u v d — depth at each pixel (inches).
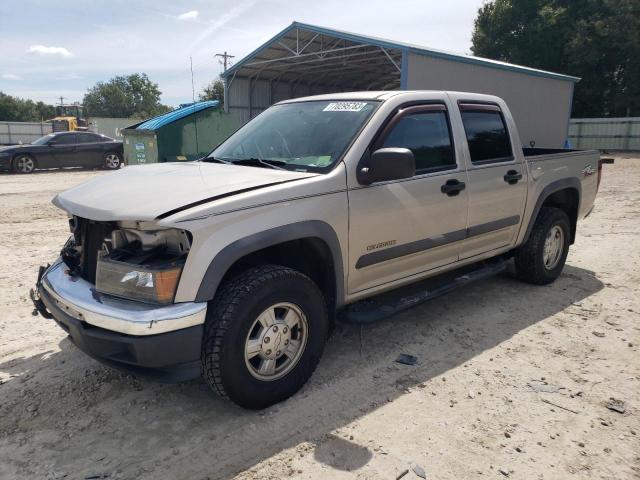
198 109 536.7
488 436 117.3
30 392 134.8
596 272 241.8
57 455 110.8
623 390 136.9
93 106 4347.9
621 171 741.9
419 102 161.2
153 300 109.8
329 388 137.3
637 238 308.3
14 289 211.0
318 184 130.3
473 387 138.1
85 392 135.0
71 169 821.2
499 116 191.6
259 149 158.1
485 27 1539.1
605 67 1395.2
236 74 962.7
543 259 213.5
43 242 295.1
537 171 201.3
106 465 107.7
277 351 125.6
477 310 192.5
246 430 119.3
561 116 888.3
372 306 156.9
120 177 138.1
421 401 131.3
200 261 110.8
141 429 119.9
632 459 109.9
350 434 117.7
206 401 131.5
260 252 134.3
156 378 113.3
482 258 187.2
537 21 1417.3
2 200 459.2
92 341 114.2
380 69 981.8
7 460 109.0
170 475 104.9
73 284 125.4
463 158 171.0
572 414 126.0
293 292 125.3
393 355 156.7
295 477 104.0
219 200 115.3
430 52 623.8
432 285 188.5
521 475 104.8
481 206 177.0
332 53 842.8
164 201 113.8
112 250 119.0
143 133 532.7
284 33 770.2
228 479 103.7
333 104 161.8
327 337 139.3
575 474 105.3
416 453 111.3
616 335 171.2
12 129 1625.2
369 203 140.8
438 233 163.0
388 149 132.2
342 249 136.6
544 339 168.1
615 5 1307.8
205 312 111.8
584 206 235.0
